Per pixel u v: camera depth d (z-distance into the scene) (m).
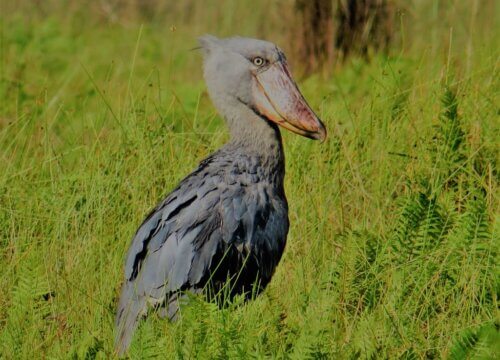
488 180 11.95
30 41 22.34
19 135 14.00
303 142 12.77
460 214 11.04
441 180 11.96
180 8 25.33
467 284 10.02
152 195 12.05
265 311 9.60
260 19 22.23
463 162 12.02
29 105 16.97
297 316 9.54
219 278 9.77
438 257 10.31
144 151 12.64
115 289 10.62
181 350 8.70
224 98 11.23
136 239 9.71
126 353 8.99
